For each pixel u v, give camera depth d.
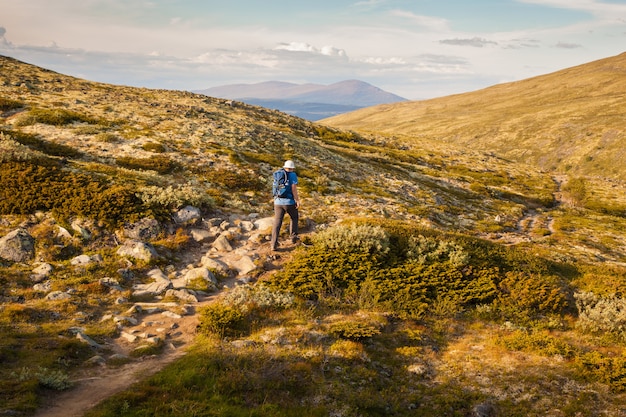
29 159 20.16
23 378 7.47
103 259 14.86
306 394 8.76
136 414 7.01
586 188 82.25
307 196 31.41
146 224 17.00
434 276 15.40
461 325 13.45
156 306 12.26
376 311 13.30
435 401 9.35
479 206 48.12
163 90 87.94
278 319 12.00
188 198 19.50
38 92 49.84
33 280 12.89
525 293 15.05
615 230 44.00
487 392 9.77
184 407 7.37
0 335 9.21
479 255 17.31
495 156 113.31
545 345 11.90
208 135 41.72
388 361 10.78
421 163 79.69
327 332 11.45
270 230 18.80
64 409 6.99
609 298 15.01
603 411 9.21
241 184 29.64
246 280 14.77
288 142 50.25
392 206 34.44
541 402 9.46
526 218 47.28
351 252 16.14
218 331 10.62
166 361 9.22
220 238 17.41
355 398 8.83
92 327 10.51
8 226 15.84
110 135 34.53
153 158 30.52
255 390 8.45
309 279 14.45
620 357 10.98
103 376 8.30
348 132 101.44
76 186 18.19
